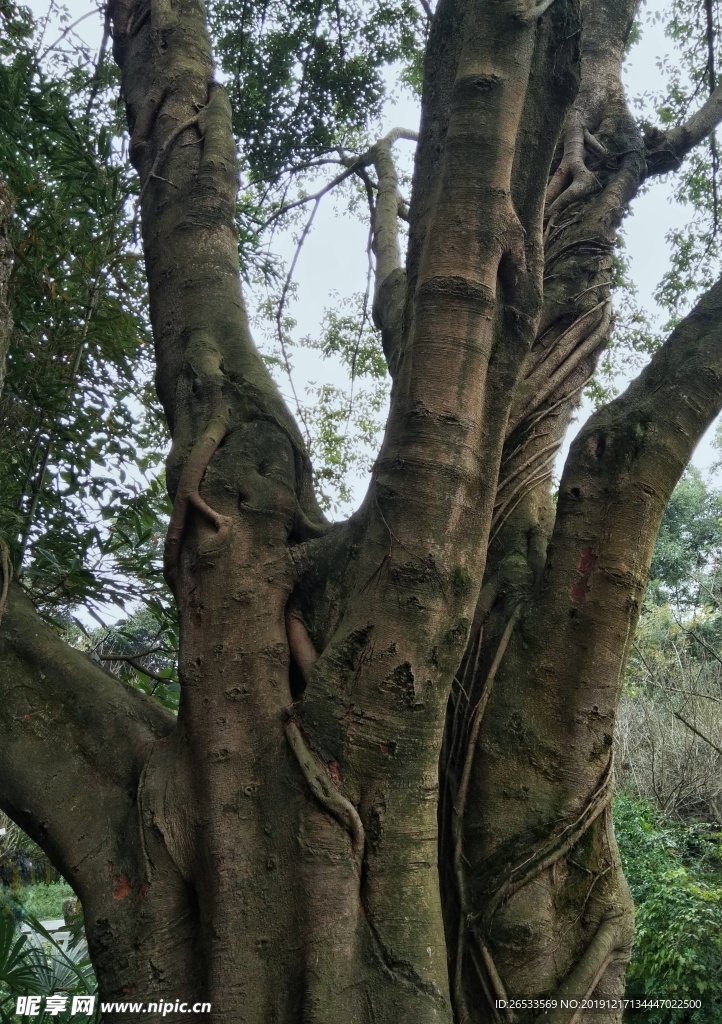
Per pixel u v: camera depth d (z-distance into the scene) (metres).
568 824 2.59
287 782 2.22
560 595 2.70
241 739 2.30
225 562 2.49
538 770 2.64
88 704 2.58
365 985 2.05
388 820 2.20
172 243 3.25
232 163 3.45
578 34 2.84
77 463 4.25
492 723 2.68
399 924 2.12
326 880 2.10
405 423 2.43
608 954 2.53
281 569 2.54
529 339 2.63
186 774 2.34
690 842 10.01
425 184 2.89
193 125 3.52
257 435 2.73
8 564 2.73
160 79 3.64
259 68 6.83
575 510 2.73
